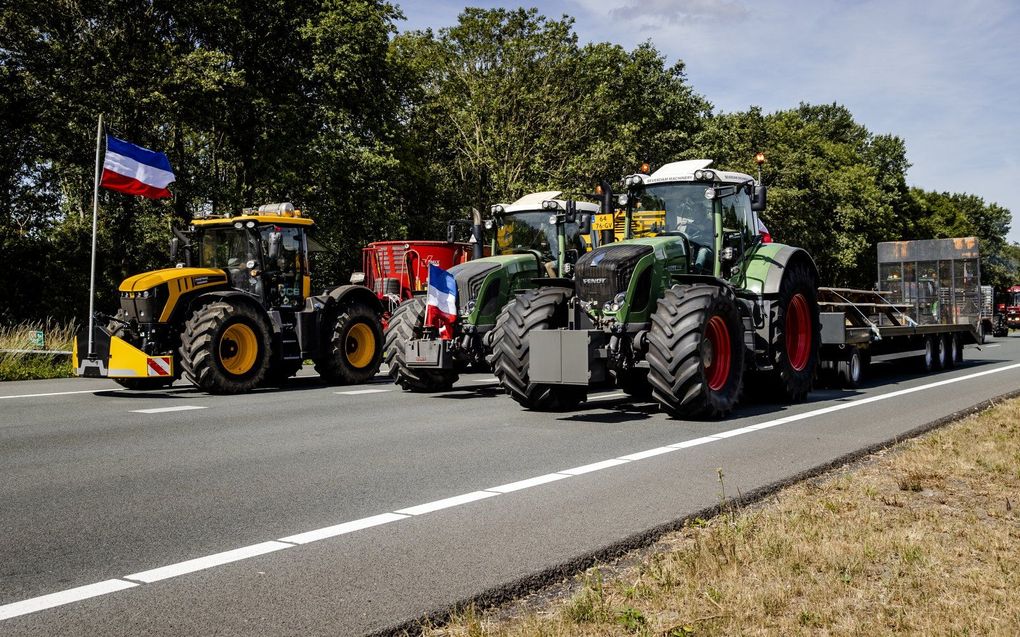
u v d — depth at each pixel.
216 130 29.33
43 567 4.24
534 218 14.70
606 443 8.03
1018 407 9.91
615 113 38.34
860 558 4.14
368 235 30.48
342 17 28.88
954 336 18.84
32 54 24.69
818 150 62.66
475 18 37.81
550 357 9.62
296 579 4.02
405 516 5.24
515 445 7.93
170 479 6.39
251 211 14.77
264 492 5.94
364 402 11.69
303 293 14.59
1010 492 5.68
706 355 9.72
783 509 5.25
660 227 11.37
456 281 12.61
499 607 3.73
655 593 3.72
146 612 3.58
